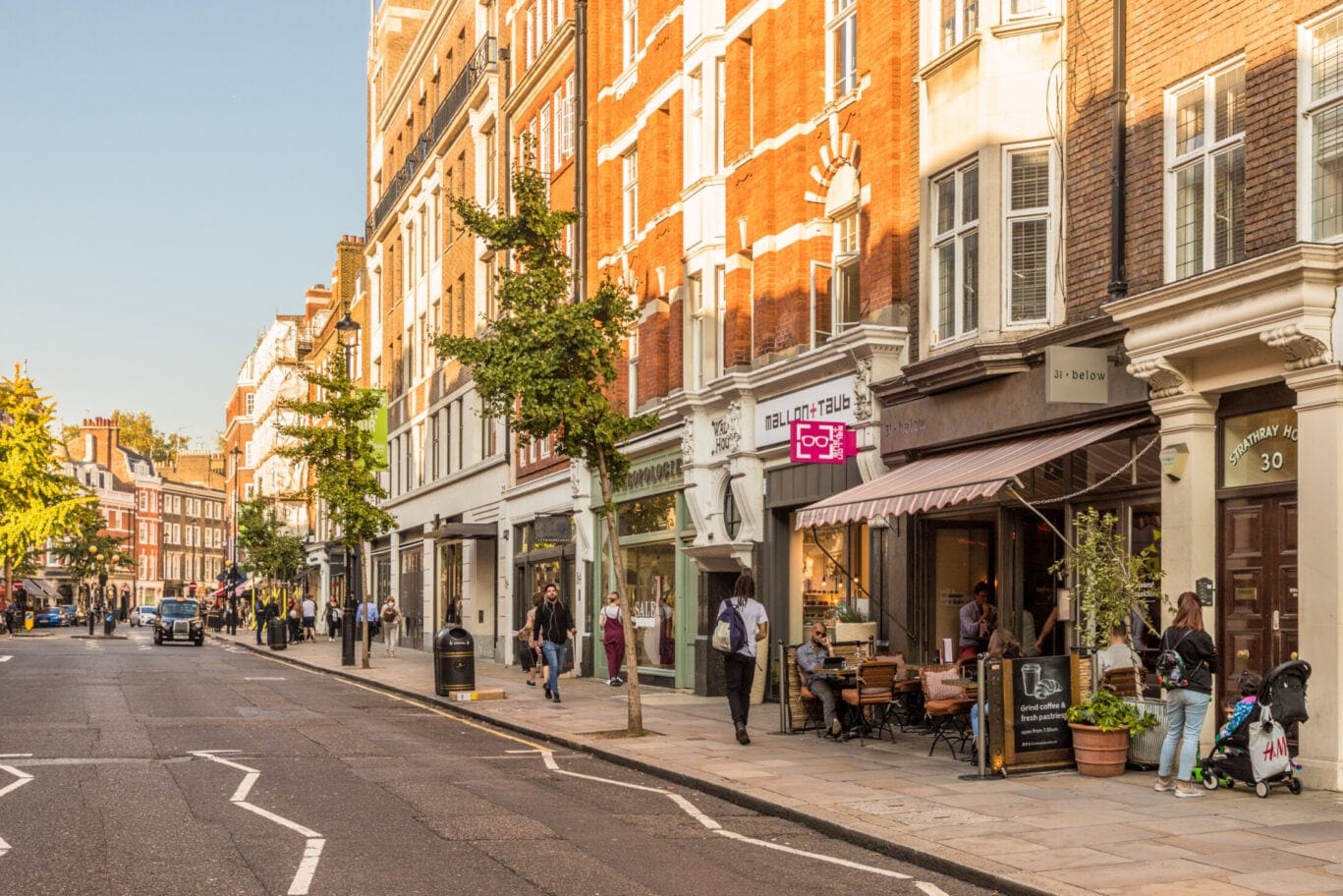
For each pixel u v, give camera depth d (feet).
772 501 72.54
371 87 202.49
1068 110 52.16
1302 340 38.78
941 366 55.36
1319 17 40.70
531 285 57.52
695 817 37.45
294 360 288.92
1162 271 47.06
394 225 181.88
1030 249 53.72
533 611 89.61
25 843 32.12
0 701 73.46
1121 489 48.57
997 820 34.86
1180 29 46.52
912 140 60.95
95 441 454.81
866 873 30.07
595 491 98.32
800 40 70.44
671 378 85.46
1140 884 27.43
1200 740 42.68
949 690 49.14
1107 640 42.57
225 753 50.44
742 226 76.89
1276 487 41.83
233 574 217.36
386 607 135.74
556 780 44.73
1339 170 40.14
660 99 88.69
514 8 124.67
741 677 52.90
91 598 402.72
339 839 33.04
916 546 59.57
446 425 150.61
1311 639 39.40
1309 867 28.91
